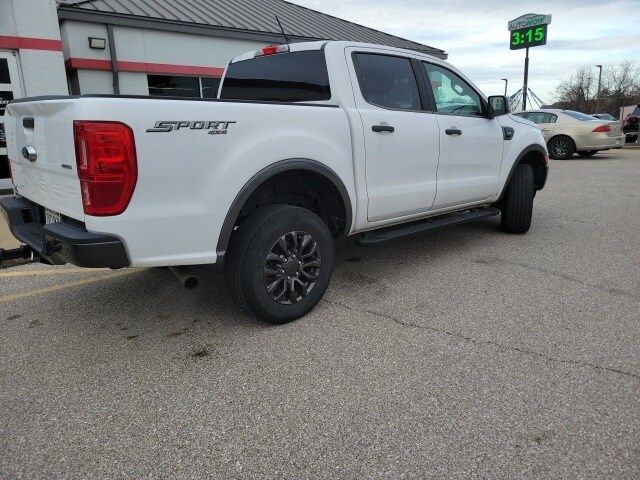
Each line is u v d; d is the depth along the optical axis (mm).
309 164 3305
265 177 3080
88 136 2477
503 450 2131
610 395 2500
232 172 2936
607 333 3180
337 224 3807
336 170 3512
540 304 3680
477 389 2584
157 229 2725
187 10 11617
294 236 3326
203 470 2076
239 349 3090
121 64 10148
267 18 13367
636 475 1976
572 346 3018
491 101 4922
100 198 2547
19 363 3008
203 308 3766
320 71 3777
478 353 2961
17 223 3498
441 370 2779
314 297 3529
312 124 3365
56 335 3381
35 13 8547
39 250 2930
